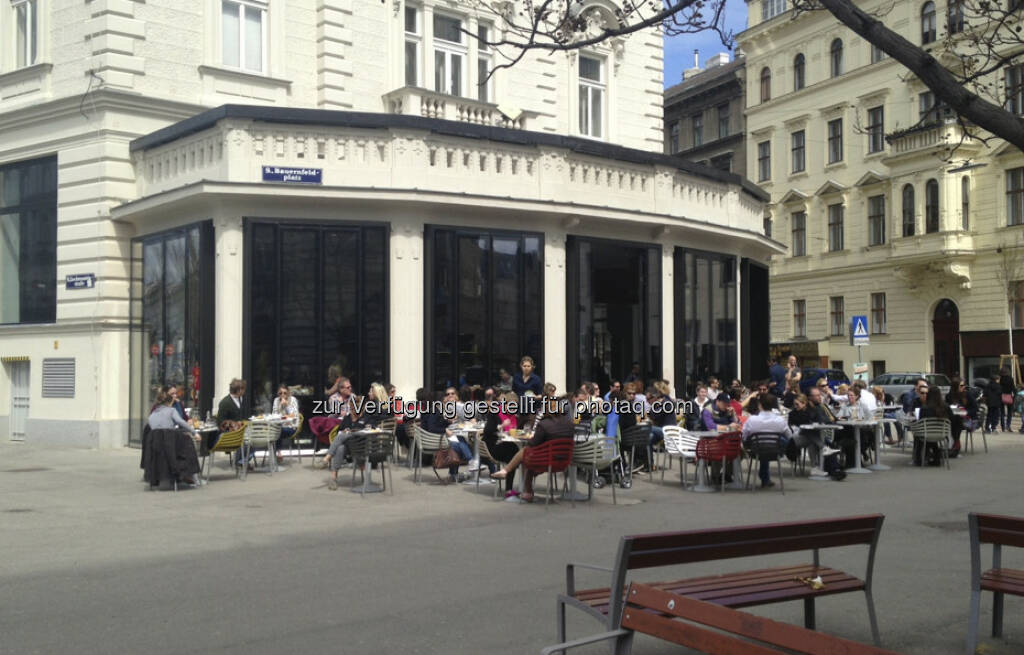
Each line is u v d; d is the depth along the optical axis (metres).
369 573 7.87
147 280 18.27
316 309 16.33
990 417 25.38
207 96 19.05
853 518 5.52
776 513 11.29
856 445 15.98
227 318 15.96
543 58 23.66
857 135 40.50
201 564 8.23
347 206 16.47
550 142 17.91
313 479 14.19
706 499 12.58
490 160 17.36
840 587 5.65
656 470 16.17
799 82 43.97
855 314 40.75
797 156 44.16
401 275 16.62
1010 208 34.56
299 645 5.82
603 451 12.23
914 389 20.45
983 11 9.29
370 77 20.84
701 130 51.59
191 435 13.35
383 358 16.64
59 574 7.83
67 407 19.20
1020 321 34.19
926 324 37.47
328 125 16.12
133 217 18.16
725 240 21.83
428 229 16.83
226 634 6.05
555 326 18.14
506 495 12.39
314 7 20.34
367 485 12.76
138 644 5.84
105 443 18.62
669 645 6.04
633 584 4.60
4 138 20.11
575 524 10.46
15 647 5.79
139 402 18.50
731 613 4.04
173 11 18.70
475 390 16.12
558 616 5.45
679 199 20.36
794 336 43.94
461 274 17.16
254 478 14.31
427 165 16.62
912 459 17.11
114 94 18.06
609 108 25.39
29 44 20.02
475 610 6.67
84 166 18.69
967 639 5.90
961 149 35.28
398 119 16.34
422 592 7.19
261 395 16.02
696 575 8.00
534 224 17.97
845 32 41.19
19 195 20.27
